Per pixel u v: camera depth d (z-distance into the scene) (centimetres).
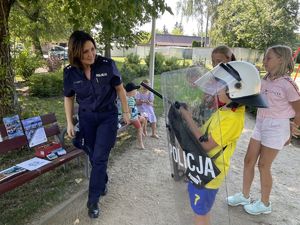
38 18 926
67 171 413
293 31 3206
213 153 217
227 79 216
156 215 329
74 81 299
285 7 3198
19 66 671
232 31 3569
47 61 1627
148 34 980
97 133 311
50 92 1046
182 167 229
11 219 304
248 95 213
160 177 420
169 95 232
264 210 335
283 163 498
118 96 326
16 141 366
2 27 476
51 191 360
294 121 304
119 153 499
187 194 234
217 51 296
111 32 451
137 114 518
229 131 216
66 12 458
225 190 228
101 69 295
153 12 405
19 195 351
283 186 414
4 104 492
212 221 232
